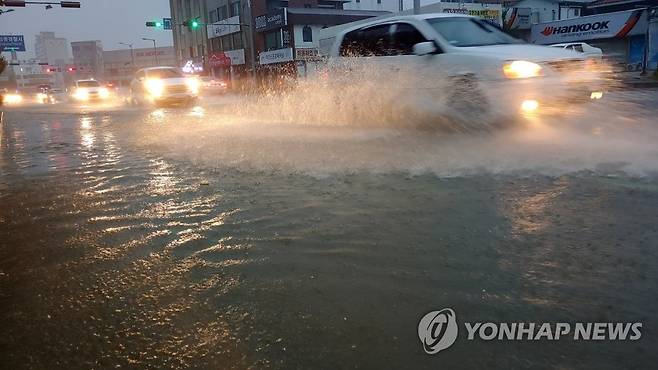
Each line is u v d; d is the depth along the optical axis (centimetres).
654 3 3741
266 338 227
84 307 261
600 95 691
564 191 432
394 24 832
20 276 303
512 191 438
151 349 221
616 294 256
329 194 452
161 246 342
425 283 273
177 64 6353
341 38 923
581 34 3269
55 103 3300
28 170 650
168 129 1016
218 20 5147
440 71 725
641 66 2967
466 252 312
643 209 379
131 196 483
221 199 454
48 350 224
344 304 254
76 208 449
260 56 4366
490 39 783
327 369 204
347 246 328
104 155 743
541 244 321
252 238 349
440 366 204
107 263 316
